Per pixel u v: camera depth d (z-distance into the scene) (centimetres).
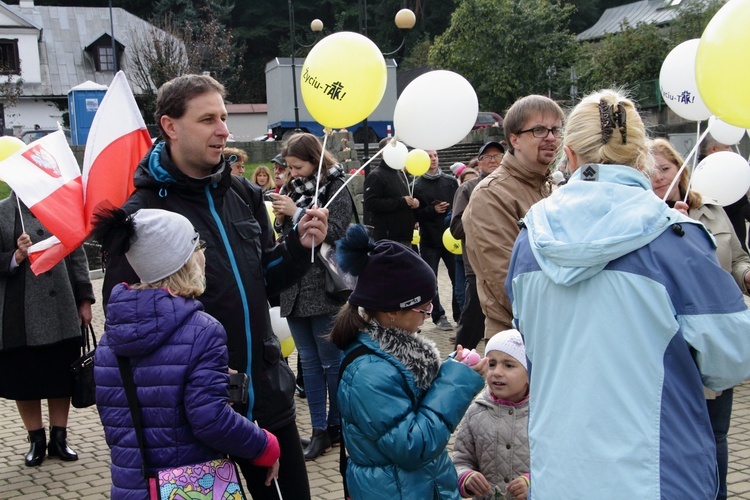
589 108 219
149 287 252
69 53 5188
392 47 5703
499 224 367
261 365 290
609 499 191
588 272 199
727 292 196
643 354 195
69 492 474
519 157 375
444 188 908
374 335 267
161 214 253
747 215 618
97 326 1044
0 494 473
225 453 254
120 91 327
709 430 201
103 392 253
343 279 484
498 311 368
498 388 312
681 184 399
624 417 194
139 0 5997
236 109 4400
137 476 246
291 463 302
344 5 5944
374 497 258
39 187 308
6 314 504
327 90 350
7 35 4916
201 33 4772
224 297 280
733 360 194
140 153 328
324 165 511
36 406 529
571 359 202
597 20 5709
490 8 3331
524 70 3353
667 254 195
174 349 245
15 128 3603
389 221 843
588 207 204
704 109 468
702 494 194
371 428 255
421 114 393
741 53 242
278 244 316
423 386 263
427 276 268
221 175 290
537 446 208
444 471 268
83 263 547
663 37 3072
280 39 5975
